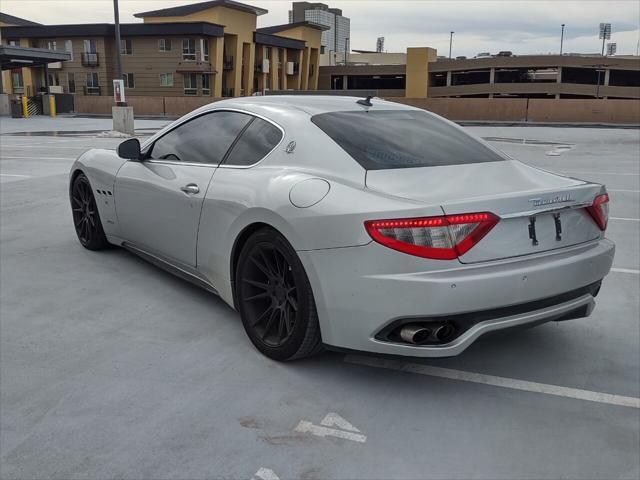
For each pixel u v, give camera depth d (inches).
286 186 117.3
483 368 123.1
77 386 113.3
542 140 849.5
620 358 128.3
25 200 293.9
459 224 101.3
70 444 95.3
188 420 102.3
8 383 114.1
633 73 2691.9
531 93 2738.7
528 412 106.7
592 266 115.6
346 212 105.0
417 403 109.1
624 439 98.8
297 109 136.1
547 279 107.6
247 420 102.6
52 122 1234.0
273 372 119.9
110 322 143.9
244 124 141.8
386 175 114.1
